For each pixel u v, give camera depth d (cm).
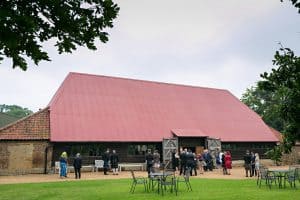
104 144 3045
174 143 3306
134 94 3753
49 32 498
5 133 2686
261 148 3888
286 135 385
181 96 4084
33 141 2759
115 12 516
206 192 1541
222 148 3644
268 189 1631
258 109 5647
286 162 3872
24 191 1622
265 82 396
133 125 3303
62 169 2417
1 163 2625
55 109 3069
